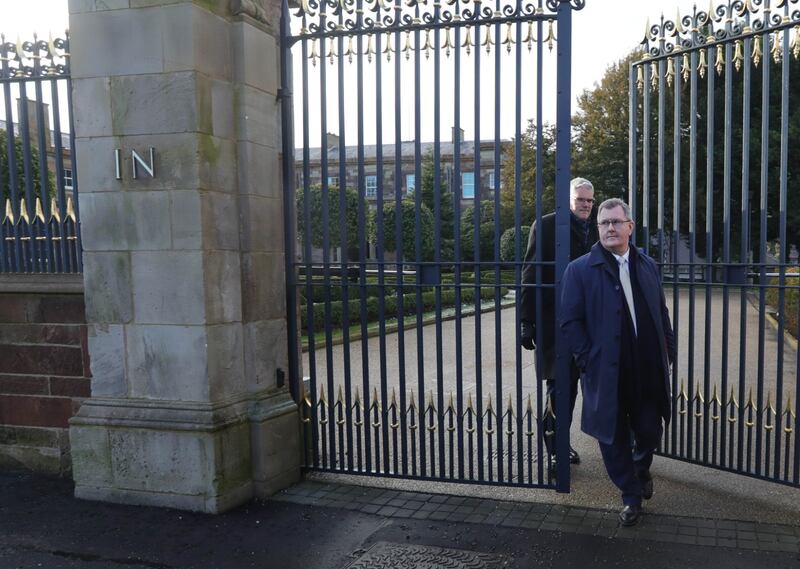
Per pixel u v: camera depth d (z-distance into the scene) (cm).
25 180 461
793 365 887
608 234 365
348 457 454
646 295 365
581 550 340
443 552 342
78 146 406
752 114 927
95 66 398
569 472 417
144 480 411
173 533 374
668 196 1116
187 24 381
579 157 2658
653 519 375
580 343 371
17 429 477
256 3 421
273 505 412
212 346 399
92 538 370
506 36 399
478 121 402
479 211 405
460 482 428
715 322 1305
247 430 420
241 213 420
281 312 454
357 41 422
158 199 394
